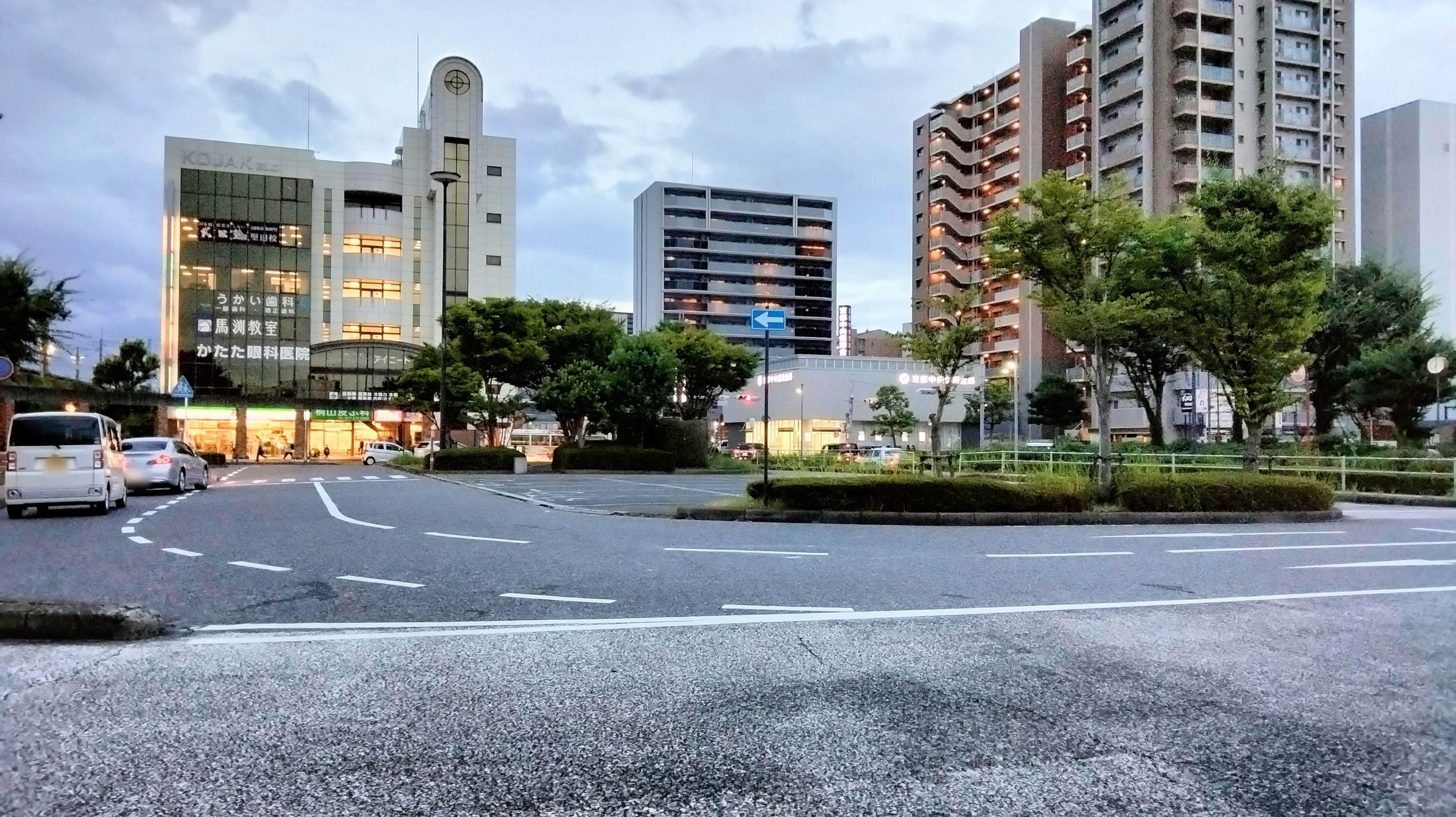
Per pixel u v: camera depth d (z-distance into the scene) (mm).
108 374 47312
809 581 6969
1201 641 4914
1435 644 4863
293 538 9828
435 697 3811
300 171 54031
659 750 3178
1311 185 16703
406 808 2680
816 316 88188
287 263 53344
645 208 86812
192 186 51938
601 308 37969
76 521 11883
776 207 87188
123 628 4953
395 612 5703
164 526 11203
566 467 30250
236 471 33219
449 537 10039
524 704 3719
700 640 4910
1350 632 5180
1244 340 16438
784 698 3799
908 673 4219
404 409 46375
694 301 85000
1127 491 13227
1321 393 35844
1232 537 10688
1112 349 30328
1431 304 35156
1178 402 49812
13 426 12562
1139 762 3080
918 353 20812
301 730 3379
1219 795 2805
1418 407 31516
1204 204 16875
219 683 4027
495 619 5496
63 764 3016
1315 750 3215
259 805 2697
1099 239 16562
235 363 51906
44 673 4195
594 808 2689
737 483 23719
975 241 68625
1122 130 55344
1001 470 24297
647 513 13109
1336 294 35125
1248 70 53844
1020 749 3205
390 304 55250
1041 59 62531
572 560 8133
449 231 56344
